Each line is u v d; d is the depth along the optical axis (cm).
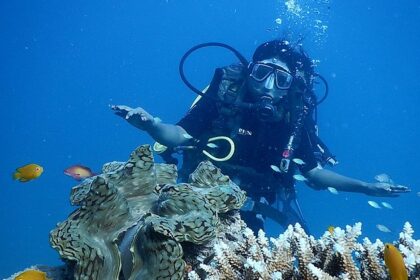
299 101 160
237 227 87
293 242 78
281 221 150
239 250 78
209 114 164
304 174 172
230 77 162
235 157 158
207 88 174
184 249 74
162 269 61
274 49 170
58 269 77
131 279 64
